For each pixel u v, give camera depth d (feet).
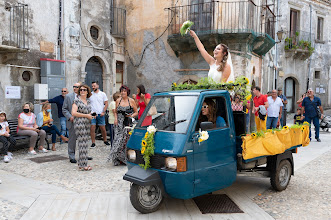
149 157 12.96
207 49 42.86
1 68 29.50
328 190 16.62
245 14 41.27
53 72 33.30
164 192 12.76
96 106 29.73
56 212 13.39
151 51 46.78
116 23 46.85
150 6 46.26
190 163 12.30
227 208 13.83
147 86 47.47
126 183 17.83
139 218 12.78
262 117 16.38
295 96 69.36
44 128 27.73
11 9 30.30
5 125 24.16
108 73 44.86
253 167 15.16
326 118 42.55
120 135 22.16
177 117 13.38
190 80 44.21
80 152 20.61
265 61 55.31
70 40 37.06
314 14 70.08
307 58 68.69
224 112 14.03
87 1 41.09
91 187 17.08
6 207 13.92
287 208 13.99
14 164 22.49
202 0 42.50
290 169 16.84
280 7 63.46
